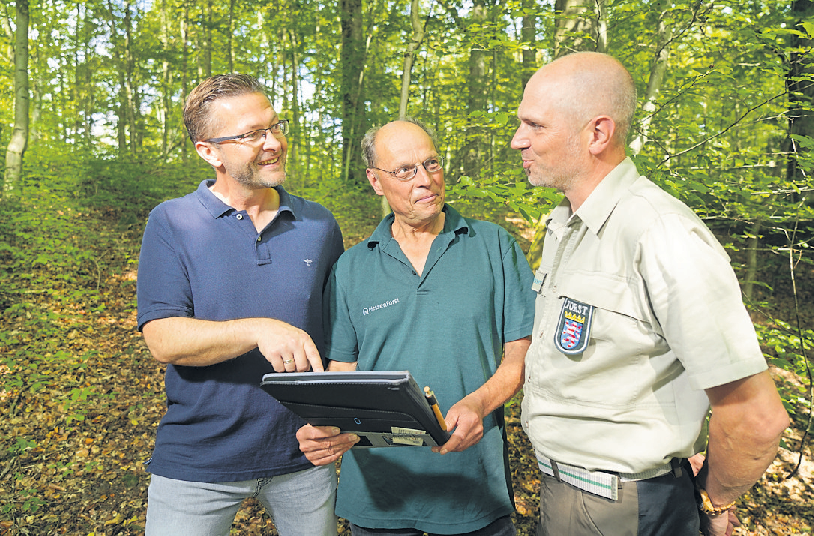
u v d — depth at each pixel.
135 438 3.63
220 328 1.39
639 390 1.13
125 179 8.92
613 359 1.13
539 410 1.29
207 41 12.83
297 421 1.60
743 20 2.72
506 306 1.66
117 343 4.94
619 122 1.16
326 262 1.70
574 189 1.24
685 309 0.99
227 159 1.46
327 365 1.73
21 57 7.19
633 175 1.19
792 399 2.91
